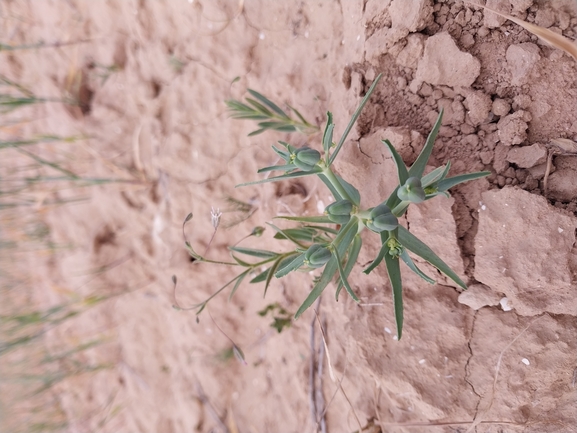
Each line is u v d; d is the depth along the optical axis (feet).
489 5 0.66
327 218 0.63
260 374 1.12
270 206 0.90
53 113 1.32
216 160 1.02
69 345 1.49
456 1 0.69
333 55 0.84
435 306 0.72
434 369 0.72
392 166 0.72
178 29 1.06
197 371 1.21
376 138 0.74
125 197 1.22
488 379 0.69
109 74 1.22
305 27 0.89
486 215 0.67
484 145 0.69
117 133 1.24
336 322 0.86
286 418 1.04
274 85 0.92
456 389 0.71
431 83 0.71
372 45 0.74
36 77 1.32
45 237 1.44
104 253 1.32
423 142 0.72
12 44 1.31
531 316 0.67
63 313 1.47
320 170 0.62
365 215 0.59
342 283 0.62
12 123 1.39
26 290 1.57
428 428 0.74
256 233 0.82
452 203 0.69
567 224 0.64
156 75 1.13
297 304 0.96
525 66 0.65
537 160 0.66
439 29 0.70
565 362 0.66
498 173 0.68
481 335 0.70
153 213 1.19
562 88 0.65
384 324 0.75
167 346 1.31
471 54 0.68
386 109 0.75
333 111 0.83
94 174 1.28
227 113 1.01
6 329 1.53
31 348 1.55
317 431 0.93
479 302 0.69
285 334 1.00
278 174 0.90
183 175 1.06
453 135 0.71
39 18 1.27
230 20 0.97
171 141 1.06
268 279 0.66
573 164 0.65
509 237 0.66
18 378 1.52
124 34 1.17
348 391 0.86
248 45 0.97
